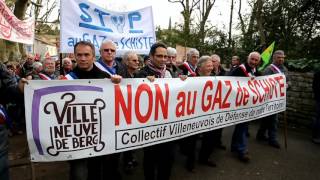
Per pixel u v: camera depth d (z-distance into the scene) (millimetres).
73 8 4266
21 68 7594
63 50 4230
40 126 2682
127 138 3205
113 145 3092
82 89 2850
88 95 2885
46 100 2693
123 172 4320
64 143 2789
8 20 6070
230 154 5191
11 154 4953
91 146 2939
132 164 4406
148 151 3518
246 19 12977
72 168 2939
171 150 3617
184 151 5145
